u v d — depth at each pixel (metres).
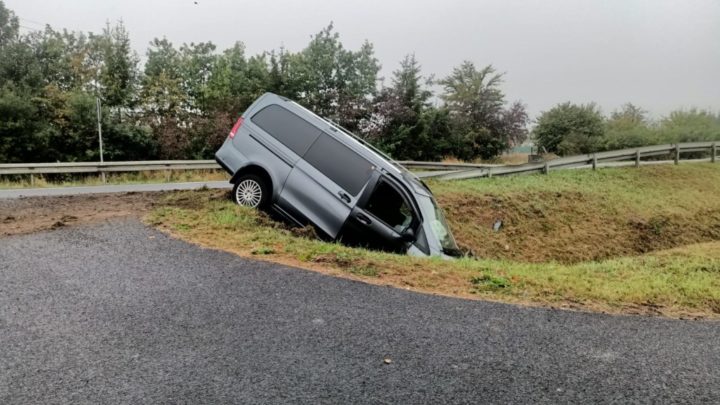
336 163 9.00
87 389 3.54
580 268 8.41
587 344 4.79
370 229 8.66
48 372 3.75
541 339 4.85
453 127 41.53
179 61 37.59
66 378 3.67
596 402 3.70
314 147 9.20
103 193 13.23
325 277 6.36
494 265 7.94
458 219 16.22
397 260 7.45
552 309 5.80
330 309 5.29
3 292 5.32
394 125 39.16
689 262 9.25
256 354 4.19
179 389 3.58
